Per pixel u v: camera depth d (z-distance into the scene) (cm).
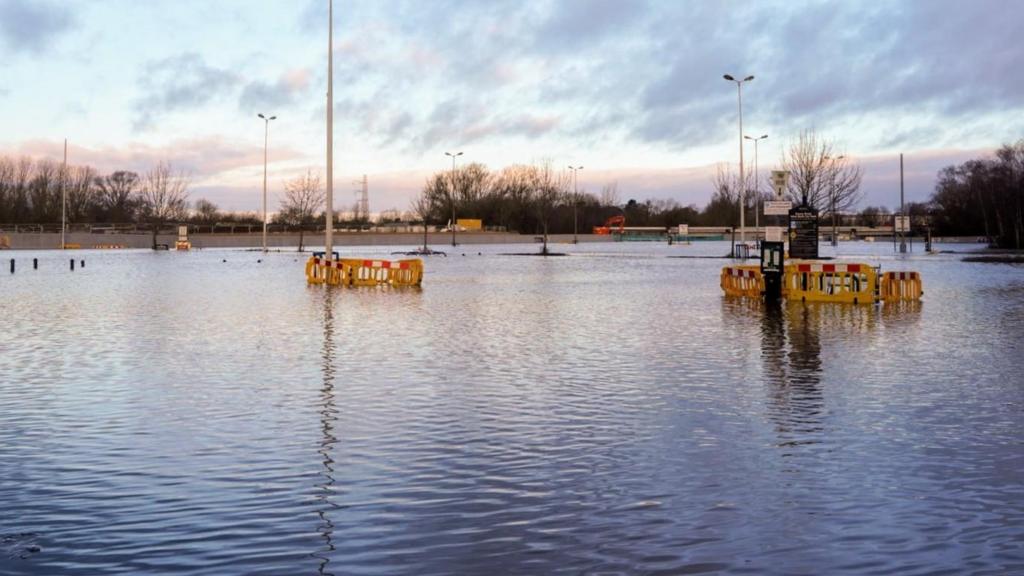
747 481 709
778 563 540
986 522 612
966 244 9819
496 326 1848
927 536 586
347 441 844
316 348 1495
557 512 636
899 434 869
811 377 1202
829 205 7069
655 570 530
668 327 1833
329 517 627
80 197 11569
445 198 13612
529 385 1139
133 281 3419
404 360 1357
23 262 5222
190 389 1110
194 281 3422
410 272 3178
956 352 1452
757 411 978
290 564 542
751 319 1998
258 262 5266
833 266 2452
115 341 1589
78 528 607
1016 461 769
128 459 780
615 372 1244
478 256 6366
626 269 4497
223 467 754
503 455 792
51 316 2045
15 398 1055
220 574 528
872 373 1236
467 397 1059
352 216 14175
